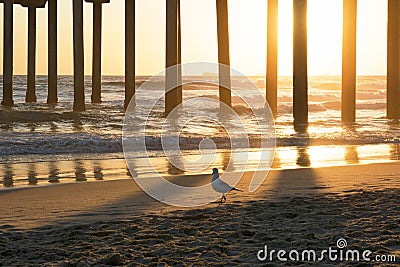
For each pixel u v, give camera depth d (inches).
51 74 1414.9
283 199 310.3
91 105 1363.2
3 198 323.9
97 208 293.4
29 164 483.2
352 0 958.4
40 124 872.3
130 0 1213.7
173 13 940.0
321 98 1795.0
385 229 232.7
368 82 2657.5
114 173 436.1
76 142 614.9
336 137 718.5
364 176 407.5
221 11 1008.9
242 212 270.1
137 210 286.5
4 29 1245.1
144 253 201.6
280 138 701.9
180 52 1171.9
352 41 964.6
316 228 235.0
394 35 1027.9
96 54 1450.5
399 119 1032.8
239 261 191.0
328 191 341.1
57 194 336.8
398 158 544.7
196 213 270.7
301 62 895.1
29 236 232.1
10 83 1274.6
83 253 202.2
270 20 1089.4
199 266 185.5
